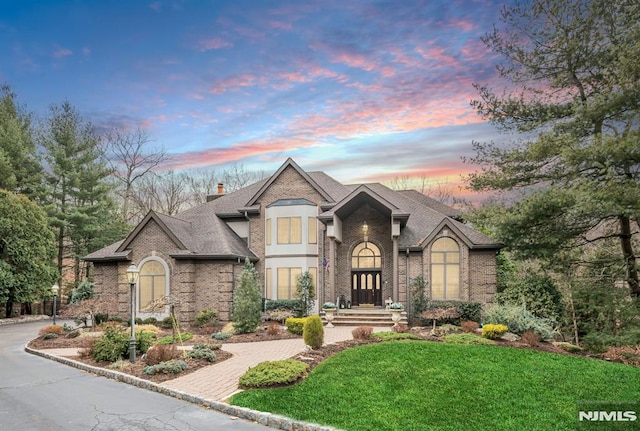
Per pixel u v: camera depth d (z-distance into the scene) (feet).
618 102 57.11
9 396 35.58
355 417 28.50
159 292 80.12
